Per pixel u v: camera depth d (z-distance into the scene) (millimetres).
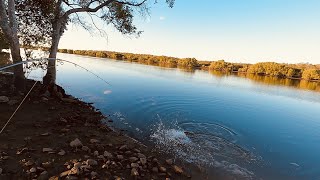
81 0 14414
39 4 13852
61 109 10938
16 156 5852
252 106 20281
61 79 24969
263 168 8430
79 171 5414
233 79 49250
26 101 10852
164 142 9742
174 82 31469
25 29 14844
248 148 10219
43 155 6090
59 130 8109
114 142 8078
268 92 31234
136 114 13812
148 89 23438
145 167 6461
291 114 18500
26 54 15031
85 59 61844
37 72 25422
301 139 12281
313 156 9977
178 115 14578
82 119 10203
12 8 10930
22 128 7812
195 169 7484
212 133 11742
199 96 22250
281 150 10422
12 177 5023
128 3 14367
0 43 17141
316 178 7988
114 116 12828
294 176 8047
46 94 12516
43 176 5137
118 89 21766
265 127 13977
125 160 6617
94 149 7008
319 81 73062
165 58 105000
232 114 16422
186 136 10836
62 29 14211
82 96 17234
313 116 18266
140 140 9664
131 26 15852
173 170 6875
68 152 6465
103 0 14531
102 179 5383
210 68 95938
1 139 6703
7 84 13242
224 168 7949
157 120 13055
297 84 52312
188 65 96438
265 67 84062
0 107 9453
